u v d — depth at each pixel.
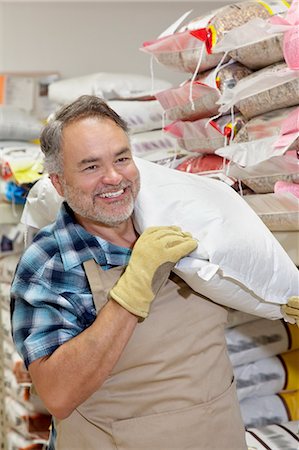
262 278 1.75
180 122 2.23
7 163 2.81
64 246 1.70
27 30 3.94
